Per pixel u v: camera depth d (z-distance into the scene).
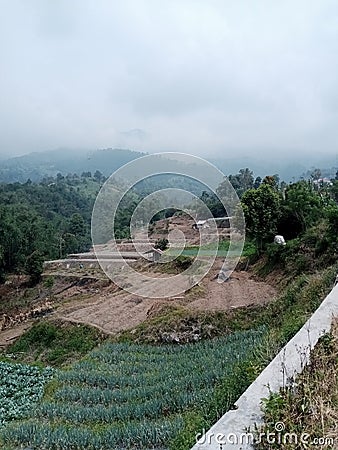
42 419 12.07
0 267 44.12
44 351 22.58
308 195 27.53
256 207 27.17
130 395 12.40
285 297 17.72
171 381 12.41
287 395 4.57
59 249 49.59
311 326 7.11
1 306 36.59
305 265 21.70
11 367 20.17
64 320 24.12
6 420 13.20
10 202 72.19
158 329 18.61
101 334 21.36
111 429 10.02
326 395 4.59
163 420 10.12
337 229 20.56
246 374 8.05
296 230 27.47
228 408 7.07
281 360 5.78
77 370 15.76
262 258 27.33
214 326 17.97
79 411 11.71
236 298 20.75
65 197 88.50
